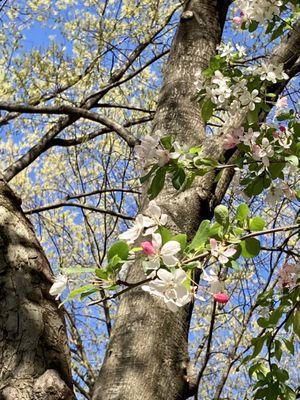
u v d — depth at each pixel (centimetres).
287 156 228
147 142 213
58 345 205
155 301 239
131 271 247
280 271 234
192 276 181
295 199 230
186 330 243
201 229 179
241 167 223
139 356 227
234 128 235
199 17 362
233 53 264
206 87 251
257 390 240
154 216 174
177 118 311
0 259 217
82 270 169
